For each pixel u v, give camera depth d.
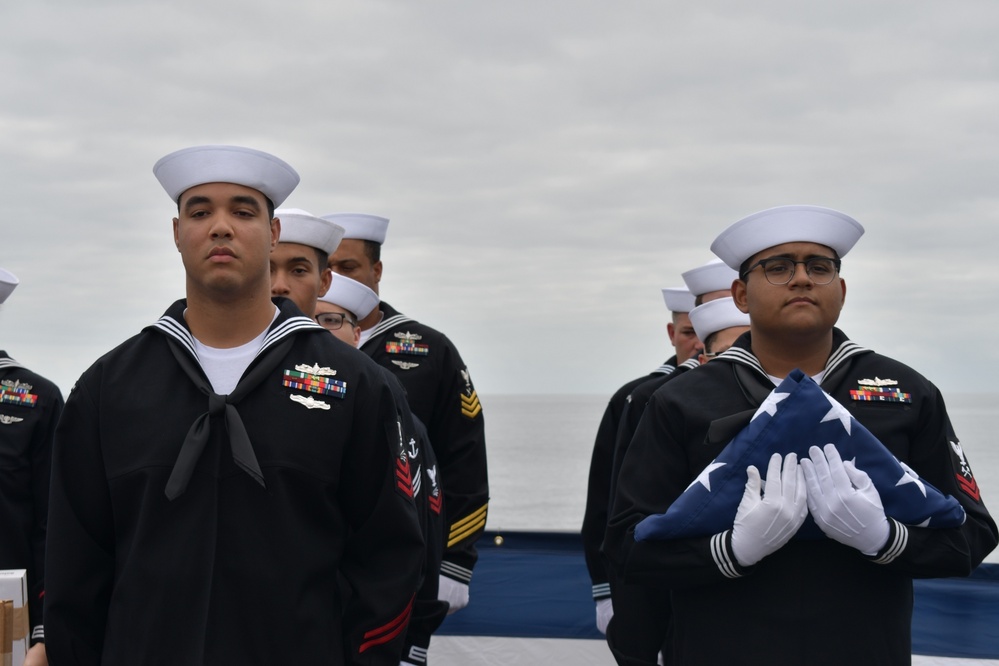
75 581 3.15
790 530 3.33
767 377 3.71
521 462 86.06
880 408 3.65
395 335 5.94
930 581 6.01
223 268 3.19
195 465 3.07
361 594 3.21
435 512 4.45
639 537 3.52
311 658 3.08
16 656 3.87
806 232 3.66
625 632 4.30
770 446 3.43
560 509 44.50
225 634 3.03
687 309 6.09
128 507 3.10
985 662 5.34
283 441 3.13
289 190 3.41
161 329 3.24
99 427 3.17
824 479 3.34
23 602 3.89
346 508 3.28
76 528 3.16
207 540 3.05
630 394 5.02
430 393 5.81
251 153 3.28
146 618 3.03
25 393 5.36
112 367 3.23
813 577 3.47
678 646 3.72
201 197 3.26
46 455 5.37
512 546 7.07
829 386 3.68
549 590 6.41
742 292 3.93
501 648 5.88
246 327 3.29
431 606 4.43
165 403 3.15
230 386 3.20
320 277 4.71
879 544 3.33
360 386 3.26
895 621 3.51
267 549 3.07
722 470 3.46
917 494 3.40
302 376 3.21
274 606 3.05
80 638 3.17
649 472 3.73
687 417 3.70
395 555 3.27
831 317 3.68
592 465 5.44
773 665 3.45
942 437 3.70
